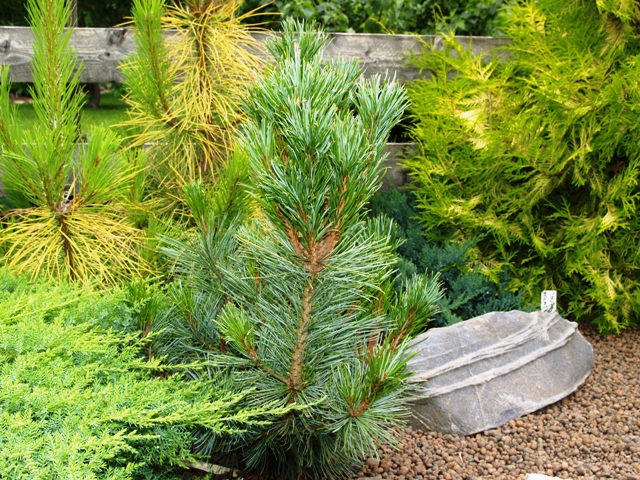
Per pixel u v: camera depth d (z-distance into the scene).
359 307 2.08
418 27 5.23
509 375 3.03
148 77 2.86
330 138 1.66
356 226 1.84
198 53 3.10
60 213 2.49
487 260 4.03
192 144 3.12
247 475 2.42
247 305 2.14
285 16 4.88
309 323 1.94
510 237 4.02
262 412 1.86
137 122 3.10
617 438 2.92
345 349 2.10
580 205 4.09
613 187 3.76
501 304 3.65
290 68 1.71
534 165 3.79
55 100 2.39
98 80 3.83
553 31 4.11
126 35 3.81
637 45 3.93
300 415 2.04
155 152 3.23
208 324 2.22
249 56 3.13
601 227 3.67
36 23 2.35
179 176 3.09
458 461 2.68
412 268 3.64
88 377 1.87
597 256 3.85
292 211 1.65
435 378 2.91
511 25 4.34
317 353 2.02
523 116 3.86
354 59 2.04
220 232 2.30
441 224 4.21
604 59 3.94
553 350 3.20
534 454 2.77
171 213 3.24
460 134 4.01
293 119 1.60
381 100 1.86
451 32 4.14
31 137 2.39
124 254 2.85
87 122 3.59
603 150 3.74
